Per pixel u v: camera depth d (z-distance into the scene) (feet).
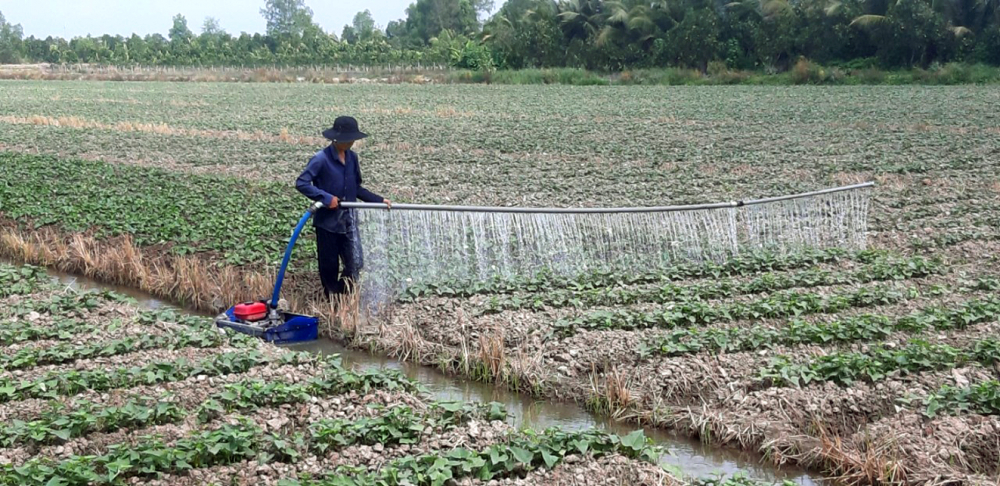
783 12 178.19
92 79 226.38
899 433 22.34
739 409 24.35
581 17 211.20
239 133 90.63
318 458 20.79
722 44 183.11
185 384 24.26
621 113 111.96
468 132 91.09
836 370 25.55
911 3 165.48
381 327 30.86
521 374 27.04
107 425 21.52
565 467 20.54
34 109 123.65
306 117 110.63
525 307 31.81
